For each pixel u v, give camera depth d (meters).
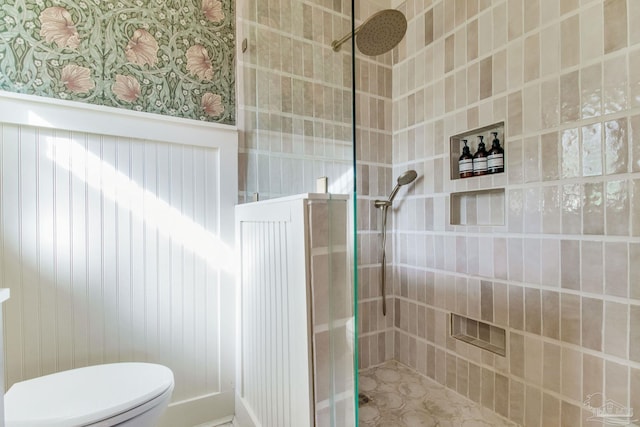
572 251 1.07
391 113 1.81
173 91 1.24
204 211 1.26
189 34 1.27
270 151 1.17
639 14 0.92
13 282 0.98
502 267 1.29
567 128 1.08
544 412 1.14
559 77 1.11
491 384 1.33
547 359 1.14
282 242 0.90
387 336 1.79
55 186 1.02
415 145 1.69
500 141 1.34
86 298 1.07
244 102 1.36
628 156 0.94
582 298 1.04
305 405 0.78
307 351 0.77
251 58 1.31
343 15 0.83
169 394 0.90
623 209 0.95
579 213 1.05
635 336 0.93
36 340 1.00
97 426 0.75
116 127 1.10
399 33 1.43
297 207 0.81
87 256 1.07
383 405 1.39
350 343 0.77
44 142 1.01
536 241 1.18
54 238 1.02
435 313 1.59
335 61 0.85
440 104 1.55
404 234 1.76
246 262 1.19
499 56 1.29
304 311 0.78
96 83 1.10
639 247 0.92
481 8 1.36
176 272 1.21
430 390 1.50
